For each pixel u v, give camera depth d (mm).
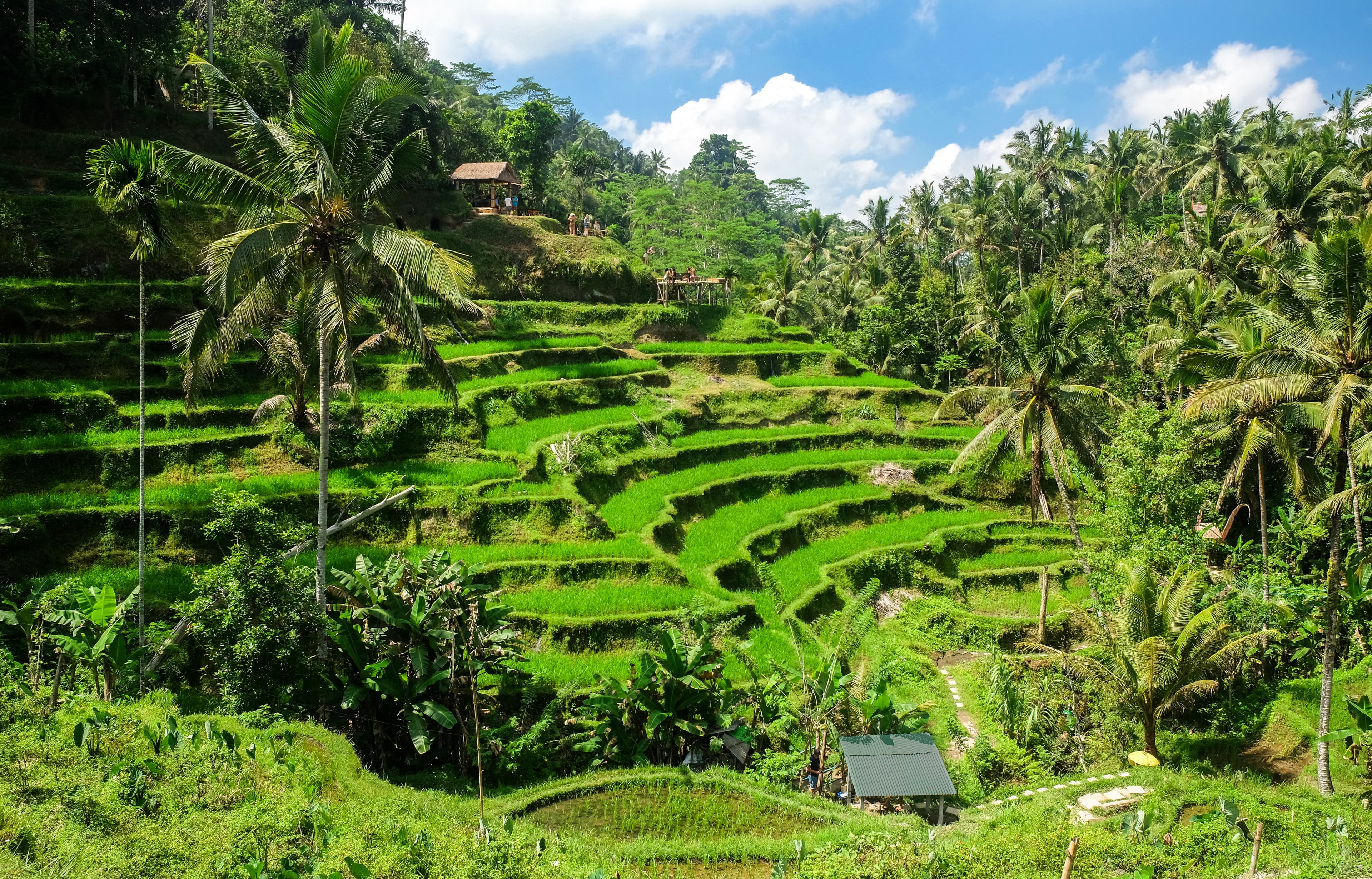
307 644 19438
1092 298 52969
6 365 28594
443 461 32312
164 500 25141
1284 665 28109
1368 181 40188
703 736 22344
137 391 29562
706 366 48688
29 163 36469
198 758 14672
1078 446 31719
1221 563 35906
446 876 12273
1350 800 20125
